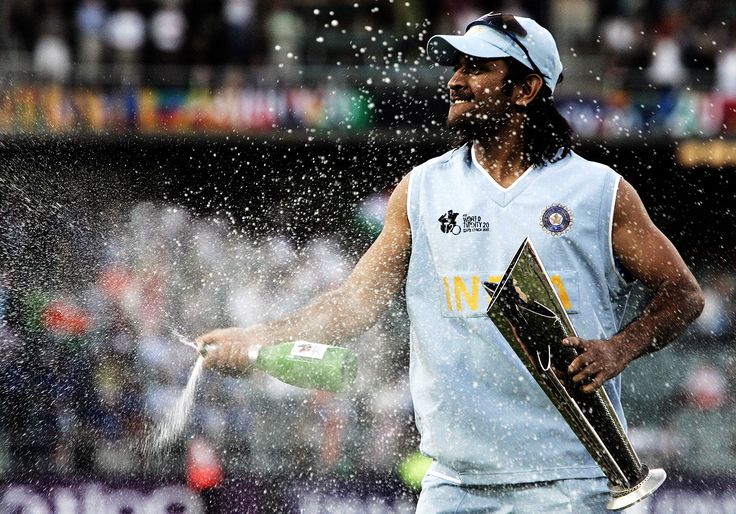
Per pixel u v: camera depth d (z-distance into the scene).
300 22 36.44
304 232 26.05
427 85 33.03
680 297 10.04
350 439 19.77
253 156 32.88
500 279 10.16
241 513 19.66
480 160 10.49
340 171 32.34
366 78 33.84
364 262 10.91
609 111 33.78
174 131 33.31
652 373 22.22
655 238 10.16
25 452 20.38
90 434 20.72
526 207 10.21
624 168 33.12
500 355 10.09
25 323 22.47
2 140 31.66
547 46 10.51
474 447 10.12
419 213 10.58
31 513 19.92
